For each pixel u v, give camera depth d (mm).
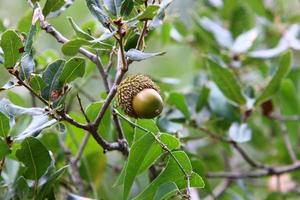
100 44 559
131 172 570
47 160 581
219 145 804
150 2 587
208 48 829
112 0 556
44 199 587
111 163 784
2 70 702
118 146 588
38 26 619
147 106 572
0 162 591
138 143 565
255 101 719
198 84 799
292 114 817
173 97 702
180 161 571
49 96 562
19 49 553
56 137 689
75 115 666
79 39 549
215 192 826
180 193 562
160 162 640
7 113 566
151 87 580
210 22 806
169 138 573
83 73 567
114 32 545
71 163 687
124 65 550
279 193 793
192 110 737
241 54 796
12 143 574
